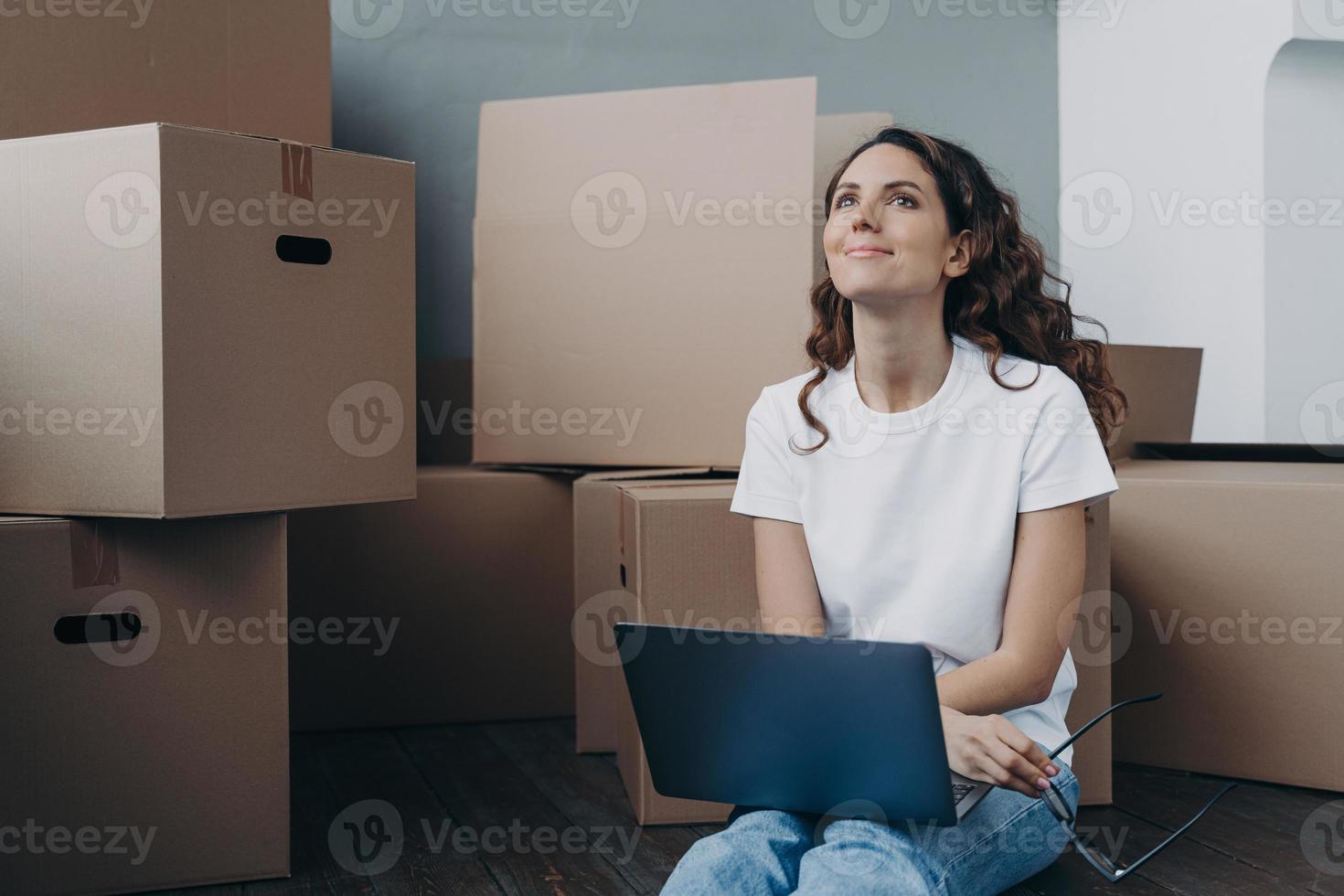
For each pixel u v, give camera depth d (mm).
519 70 2646
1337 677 1660
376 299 1532
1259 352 2488
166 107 1756
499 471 2191
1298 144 2473
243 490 1389
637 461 2020
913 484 1224
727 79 2752
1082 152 2926
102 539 1359
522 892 1392
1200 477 1798
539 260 2072
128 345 1321
